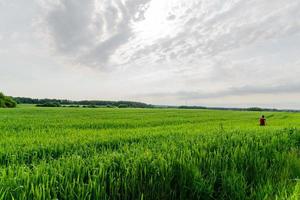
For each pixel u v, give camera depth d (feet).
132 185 9.81
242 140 19.43
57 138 25.58
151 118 89.51
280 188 10.76
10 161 15.72
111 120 70.44
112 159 11.91
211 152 14.28
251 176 12.97
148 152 12.93
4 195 7.52
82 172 10.12
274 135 24.20
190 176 10.94
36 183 8.52
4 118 71.67
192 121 75.25
